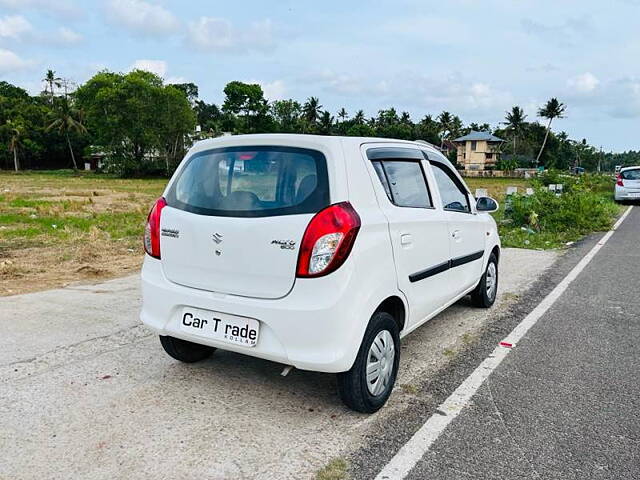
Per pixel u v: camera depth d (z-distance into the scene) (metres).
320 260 2.95
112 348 4.50
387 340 3.46
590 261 8.80
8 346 4.50
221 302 3.22
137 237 11.75
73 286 6.84
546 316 5.63
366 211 3.25
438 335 4.99
